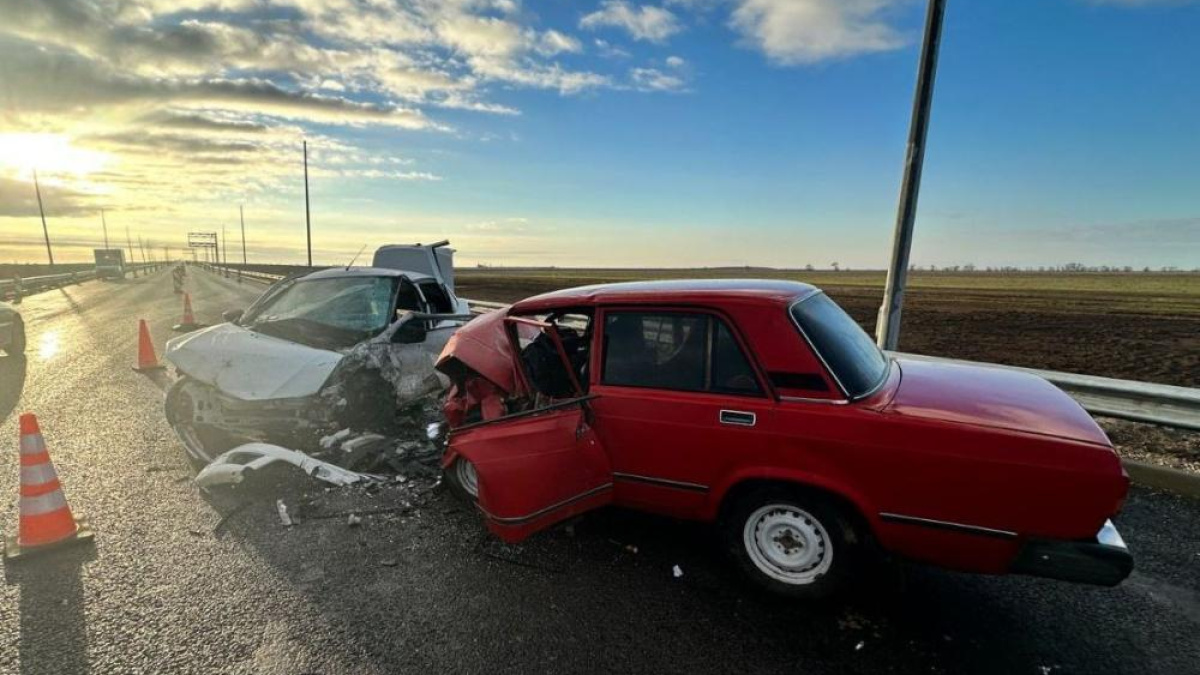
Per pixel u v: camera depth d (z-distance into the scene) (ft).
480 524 13.14
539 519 10.57
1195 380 34.09
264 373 17.39
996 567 8.77
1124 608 9.88
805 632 9.31
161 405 23.36
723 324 10.38
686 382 10.54
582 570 11.20
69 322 53.52
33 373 29.96
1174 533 12.50
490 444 10.81
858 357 10.62
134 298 87.25
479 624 9.54
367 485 15.19
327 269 23.06
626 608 9.98
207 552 11.94
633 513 13.57
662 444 10.66
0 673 8.48
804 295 11.27
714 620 9.64
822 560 9.81
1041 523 8.36
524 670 8.46
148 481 15.56
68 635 9.34
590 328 15.89
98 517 13.46
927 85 20.93
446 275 41.52
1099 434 8.61
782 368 9.82
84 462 16.96
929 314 88.94
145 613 9.91
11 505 14.19
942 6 20.27
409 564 11.45
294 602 10.21
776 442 9.69
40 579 10.93
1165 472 14.71
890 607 9.96
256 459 15.15
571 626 9.48
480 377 15.06
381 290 21.40
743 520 10.32
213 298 86.89
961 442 8.66
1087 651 8.84
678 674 8.38
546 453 10.64
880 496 9.16
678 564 11.40
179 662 8.69
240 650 8.94
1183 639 9.09
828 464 9.41
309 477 15.26
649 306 10.98
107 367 31.53
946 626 9.45
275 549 12.06
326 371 17.76
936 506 8.87
